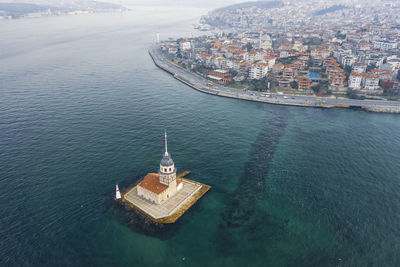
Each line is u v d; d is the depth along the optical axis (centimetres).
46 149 14588
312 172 13450
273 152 15175
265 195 11912
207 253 9250
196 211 10969
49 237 9500
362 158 14675
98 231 9850
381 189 12294
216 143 15975
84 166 13275
